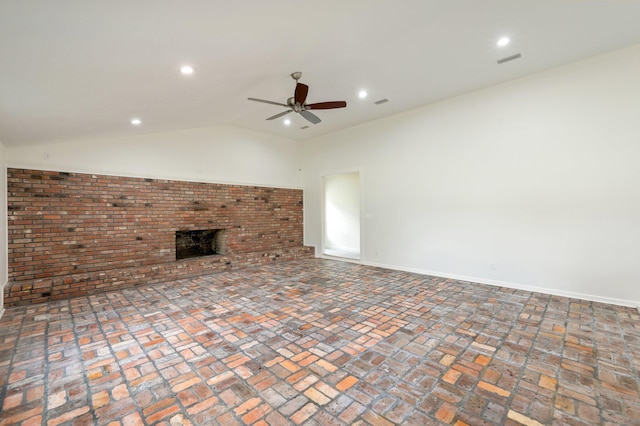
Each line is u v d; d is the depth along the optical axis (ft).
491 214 14.60
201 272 17.08
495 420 5.32
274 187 22.62
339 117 18.63
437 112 16.33
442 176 16.26
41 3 4.58
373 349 8.02
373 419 5.38
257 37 7.76
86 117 10.79
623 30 9.68
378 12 7.66
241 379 6.66
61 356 7.75
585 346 8.09
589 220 12.06
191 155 18.26
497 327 9.41
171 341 8.60
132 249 15.64
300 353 7.83
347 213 30.04
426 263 17.11
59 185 13.56
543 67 12.42
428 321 9.93
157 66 8.05
